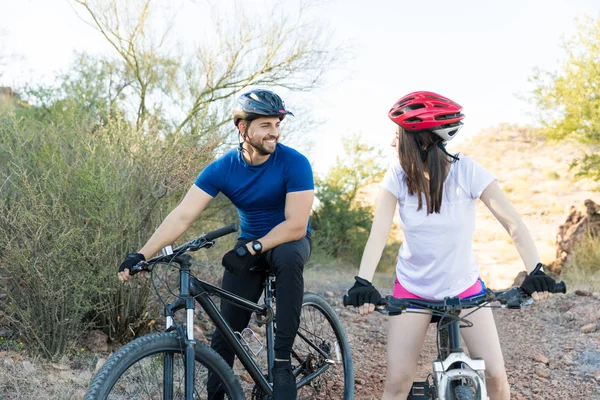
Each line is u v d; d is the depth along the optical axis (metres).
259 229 3.37
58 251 4.28
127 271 2.94
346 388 4.07
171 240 3.19
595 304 6.67
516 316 6.66
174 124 7.79
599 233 11.09
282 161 3.24
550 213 19.56
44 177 4.63
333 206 13.09
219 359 2.92
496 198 2.78
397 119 2.77
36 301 4.39
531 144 30.11
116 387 2.98
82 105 6.91
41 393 3.76
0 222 4.45
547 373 4.90
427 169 2.79
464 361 2.53
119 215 4.77
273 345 3.40
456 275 2.85
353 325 6.30
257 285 3.42
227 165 3.27
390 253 13.39
